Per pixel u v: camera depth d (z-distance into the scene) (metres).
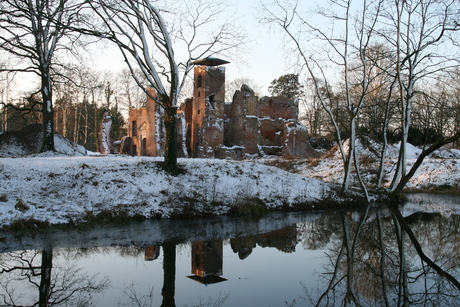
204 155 44.66
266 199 17.72
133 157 21.48
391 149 35.19
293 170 33.19
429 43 18.27
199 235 12.46
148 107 44.06
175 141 17.95
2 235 11.34
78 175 15.77
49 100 22.95
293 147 46.56
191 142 49.00
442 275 9.08
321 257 10.35
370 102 34.62
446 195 23.44
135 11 16.02
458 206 19.42
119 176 16.38
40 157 20.50
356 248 11.29
